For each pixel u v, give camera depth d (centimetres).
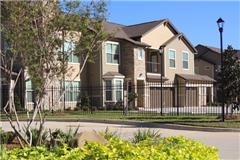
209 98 5047
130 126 2177
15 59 1041
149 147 625
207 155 607
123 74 4116
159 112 3278
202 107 4334
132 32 4378
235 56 2303
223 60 2297
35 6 1005
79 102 3681
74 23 1070
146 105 4228
